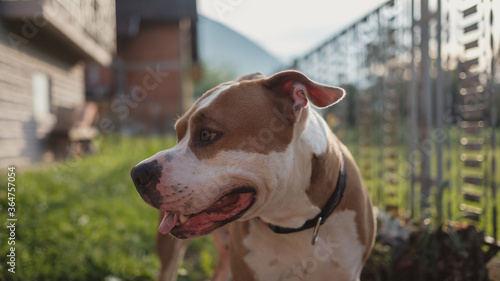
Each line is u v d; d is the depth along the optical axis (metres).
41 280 3.10
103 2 10.55
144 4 18.95
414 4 3.70
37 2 6.86
